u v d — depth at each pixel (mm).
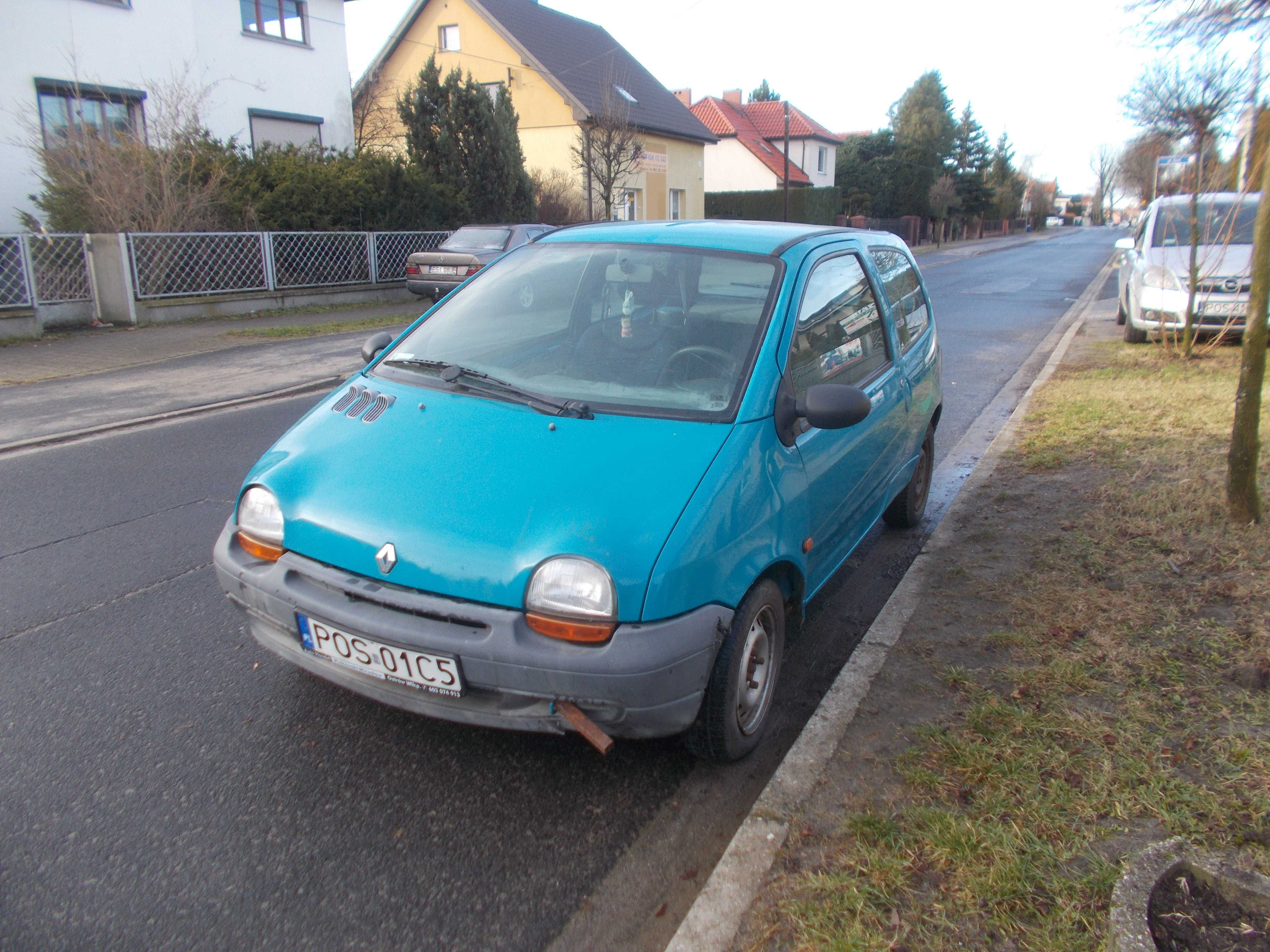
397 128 28812
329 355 11398
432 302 16234
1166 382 8719
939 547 4691
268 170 16422
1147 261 10922
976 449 7066
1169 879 2084
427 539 2566
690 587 2502
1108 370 9562
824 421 2980
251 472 3086
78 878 2414
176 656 3662
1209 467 5723
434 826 2656
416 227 18906
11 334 12031
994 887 2246
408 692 2627
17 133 15367
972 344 12625
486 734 3121
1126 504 5121
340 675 2738
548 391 3150
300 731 3135
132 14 17141
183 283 14219
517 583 2463
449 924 2283
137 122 17109
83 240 13172
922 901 2219
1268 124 5648
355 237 17172
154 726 3150
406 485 2742
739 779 2922
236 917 2287
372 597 2584
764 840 2469
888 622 3809
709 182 49438
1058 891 2234
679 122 34344
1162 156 12258
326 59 21703
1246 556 4277
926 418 4977
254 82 19891
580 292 3602
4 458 6668
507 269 3957
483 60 29859
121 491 5883
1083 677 3248
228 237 14773
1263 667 3211
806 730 2992
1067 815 2514
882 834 2449
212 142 15898
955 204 60875
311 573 2721
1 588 4332
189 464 6523
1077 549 4535
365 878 2438
